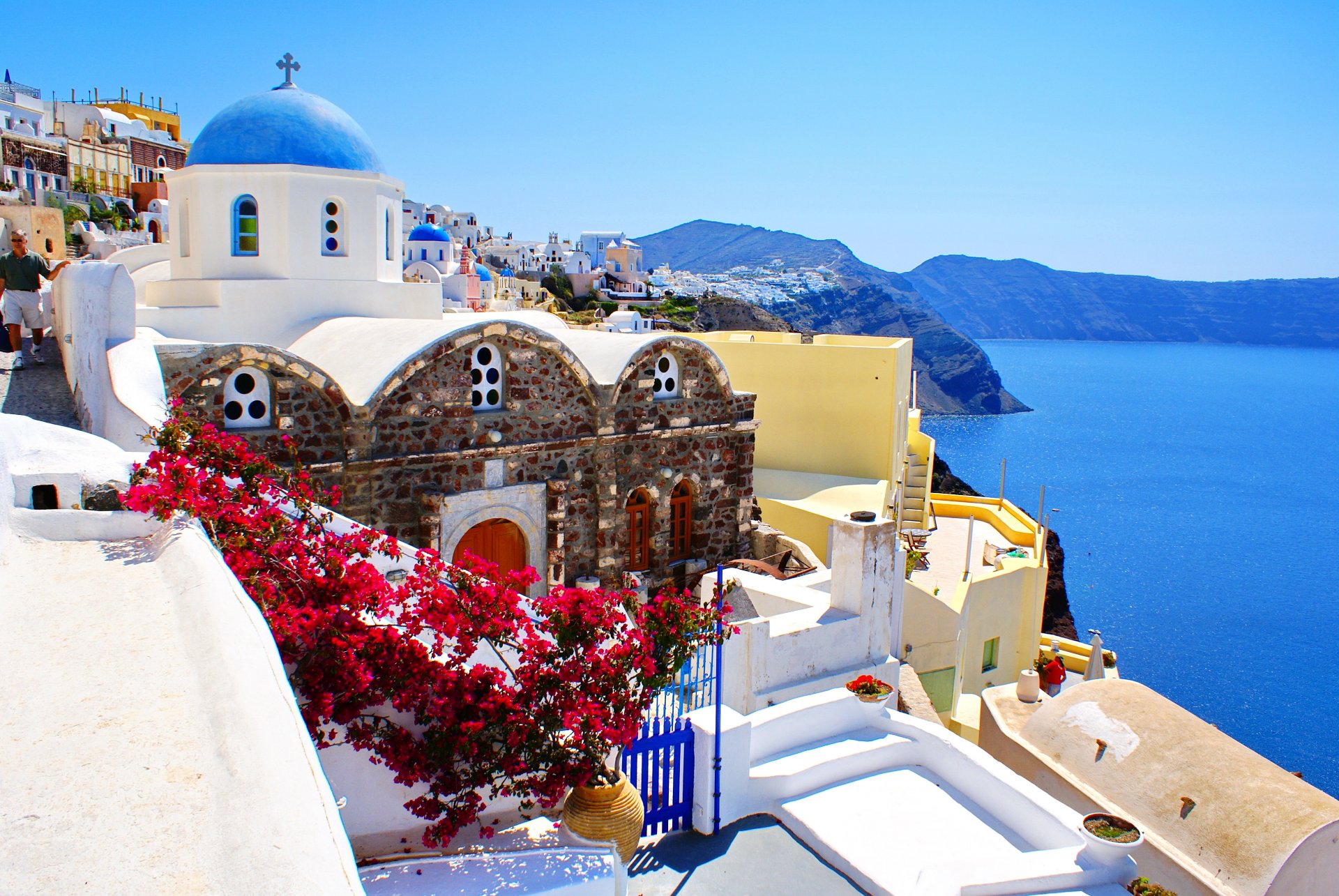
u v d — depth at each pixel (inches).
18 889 115.4
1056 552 1812.3
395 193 951.0
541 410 773.9
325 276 884.6
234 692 169.3
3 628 200.2
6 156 2871.6
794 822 429.7
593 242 7785.4
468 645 339.0
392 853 339.0
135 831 129.6
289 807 137.1
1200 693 2827.3
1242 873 474.3
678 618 380.8
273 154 848.3
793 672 527.5
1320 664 3142.2
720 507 926.4
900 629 599.5
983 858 385.7
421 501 709.9
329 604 319.6
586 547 823.7
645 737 408.5
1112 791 552.7
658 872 389.7
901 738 492.7
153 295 865.5
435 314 949.2
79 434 326.0
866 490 1099.9
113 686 173.8
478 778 339.3
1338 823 474.6
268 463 351.6
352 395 681.6
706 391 893.2
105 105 4124.0
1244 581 4434.1
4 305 738.8
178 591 223.9
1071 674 1125.7
